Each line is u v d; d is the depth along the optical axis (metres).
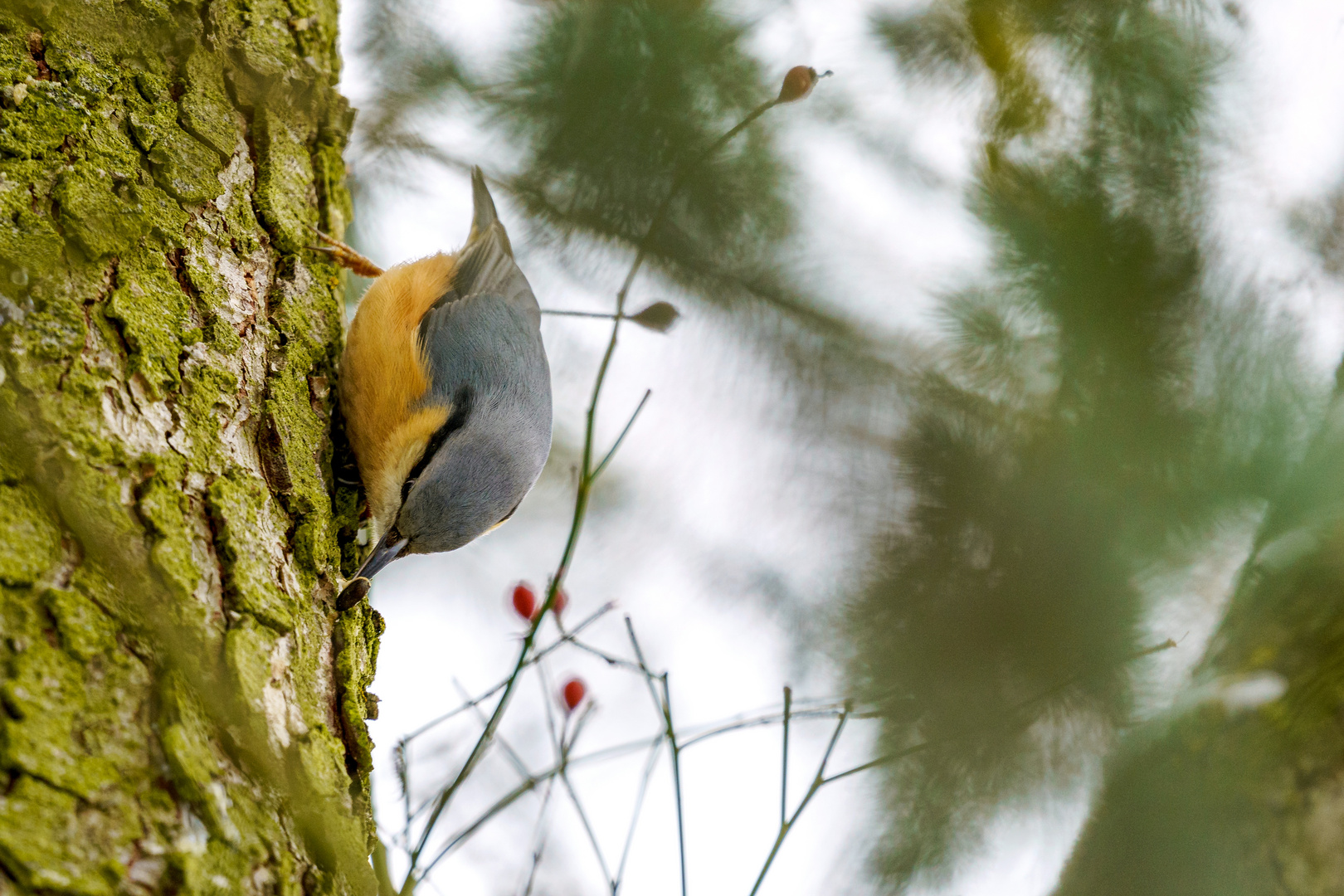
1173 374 7.18
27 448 4.17
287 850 3.94
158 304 5.13
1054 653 7.07
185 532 4.43
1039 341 7.60
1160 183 7.30
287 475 5.41
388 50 8.44
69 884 3.20
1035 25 7.35
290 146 6.99
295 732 4.34
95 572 4.01
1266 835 5.73
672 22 8.05
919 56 8.09
